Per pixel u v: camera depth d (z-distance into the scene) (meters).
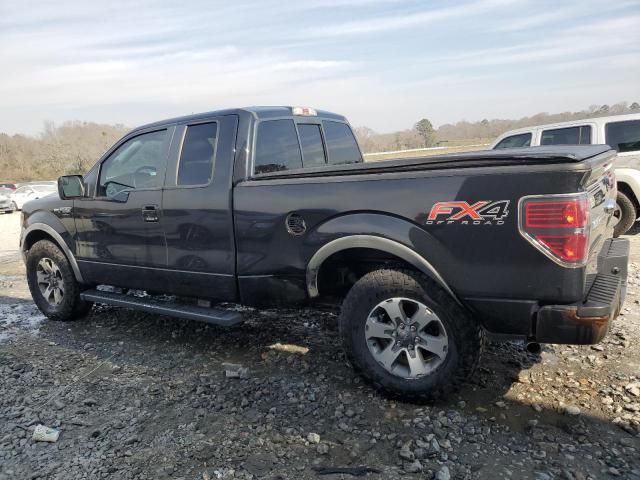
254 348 4.40
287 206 3.57
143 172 4.47
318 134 4.83
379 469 2.72
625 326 4.39
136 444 3.03
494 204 2.86
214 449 2.94
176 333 4.88
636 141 7.98
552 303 2.83
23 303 6.39
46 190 25.12
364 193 3.27
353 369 3.48
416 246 3.10
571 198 2.68
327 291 3.84
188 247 4.14
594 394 3.33
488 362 3.85
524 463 2.70
